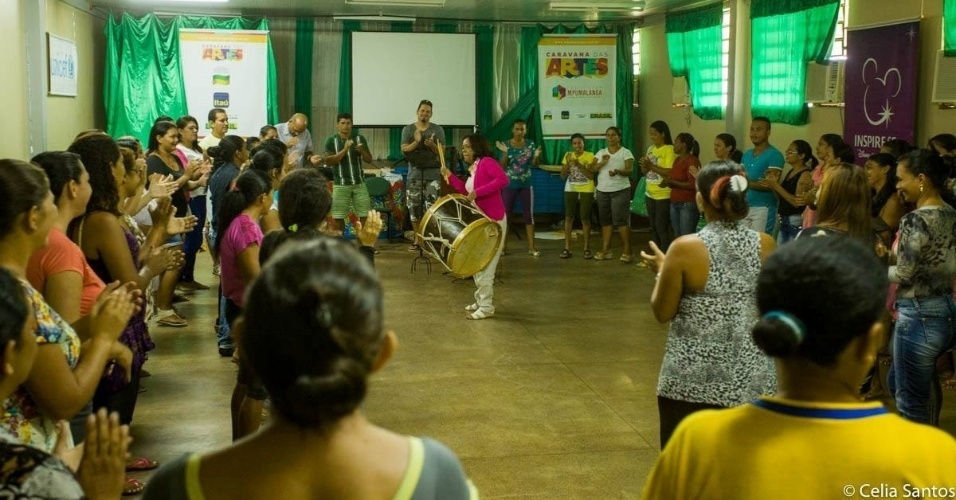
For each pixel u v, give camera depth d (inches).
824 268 57.3
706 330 122.2
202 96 477.1
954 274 155.5
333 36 507.8
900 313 158.6
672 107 482.3
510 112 522.3
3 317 66.4
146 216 261.1
